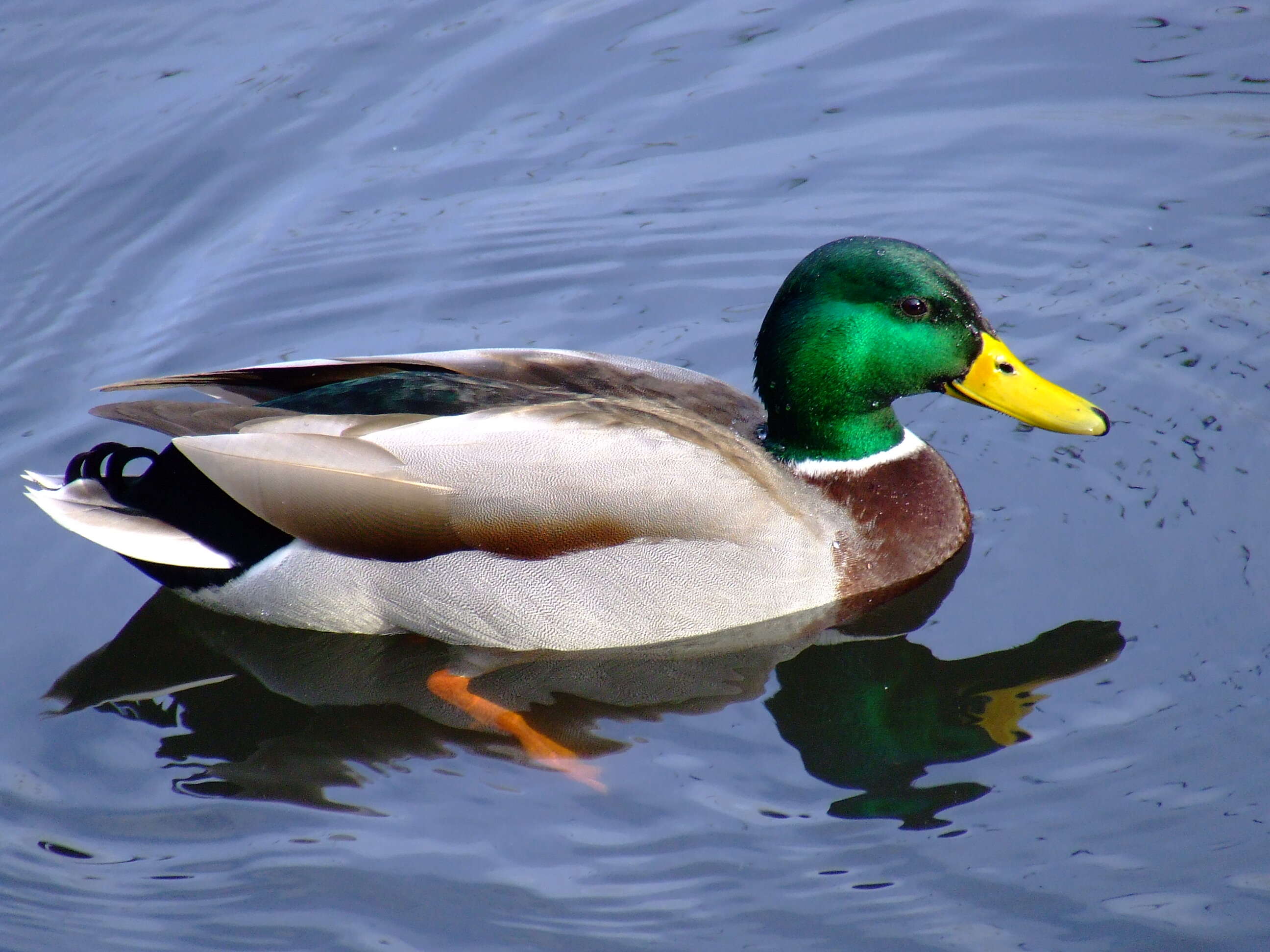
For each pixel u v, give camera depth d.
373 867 9.16
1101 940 8.33
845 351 11.14
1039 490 12.22
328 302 14.91
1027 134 16.22
